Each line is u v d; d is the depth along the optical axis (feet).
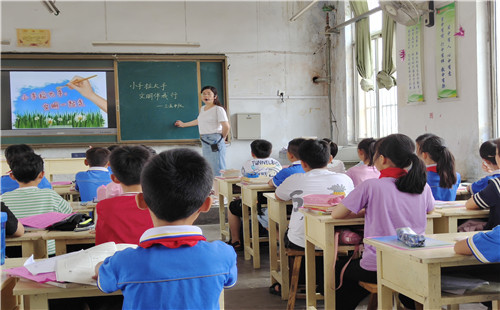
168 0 22.61
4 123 21.09
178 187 3.44
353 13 22.68
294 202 8.20
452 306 7.75
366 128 22.36
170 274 3.45
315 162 8.29
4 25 21.06
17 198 7.61
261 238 11.39
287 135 23.98
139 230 5.56
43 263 4.60
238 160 23.56
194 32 22.89
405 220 6.25
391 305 5.42
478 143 13.51
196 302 3.50
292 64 23.97
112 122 22.04
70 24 21.66
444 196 8.71
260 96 23.59
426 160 8.85
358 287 7.01
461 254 4.58
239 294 9.35
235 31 23.32
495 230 4.37
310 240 7.51
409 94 16.49
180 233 3.54
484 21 13.42
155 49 22.45
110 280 3.55
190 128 22.80
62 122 21.58
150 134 22.41
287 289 8.97
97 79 21.84
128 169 5.67
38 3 21.35
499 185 6.97
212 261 3.59
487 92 13.52
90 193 10.89
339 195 7.40
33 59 21.20
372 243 5.32
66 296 4.40
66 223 6.64
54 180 21.80
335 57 23.80
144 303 3.43
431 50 15.26
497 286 5.18
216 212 17.60
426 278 4.58
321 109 24.35
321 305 8.46
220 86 23.02
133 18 22.26
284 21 23.84
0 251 5.45
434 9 14.93
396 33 17.20
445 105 14.76
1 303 5.06
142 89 22.27
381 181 6.30
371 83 20.70
